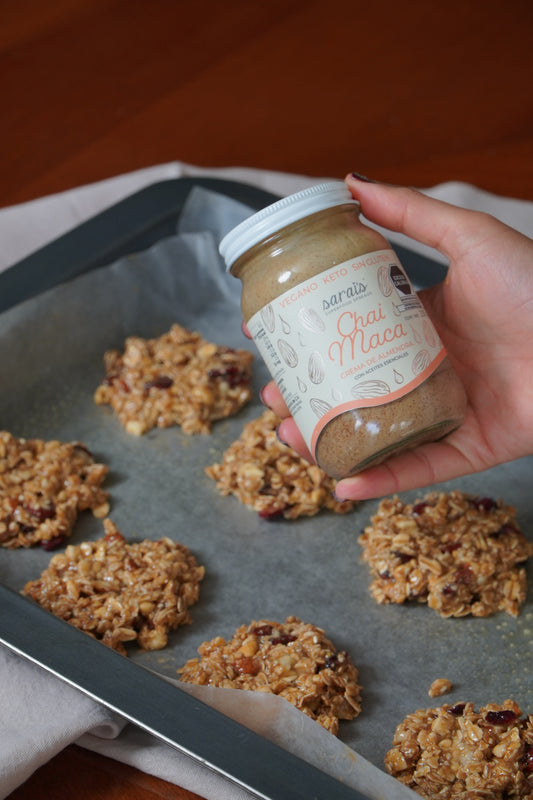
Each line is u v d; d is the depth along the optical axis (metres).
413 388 0.52
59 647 0.53
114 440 0.71
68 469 0.67
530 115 0.95
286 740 0.51
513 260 0.60
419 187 0.88
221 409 0.72
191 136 0.95
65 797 0.53
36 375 0.72
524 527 0.65
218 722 0.50
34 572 0.64
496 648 0.59
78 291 0.73
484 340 0.63
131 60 1.04
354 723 0.56
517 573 0.62
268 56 1.04
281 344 0.53
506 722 0.53
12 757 0.51
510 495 0.67
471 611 0.60
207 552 0.64
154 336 0.77
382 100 0.99
